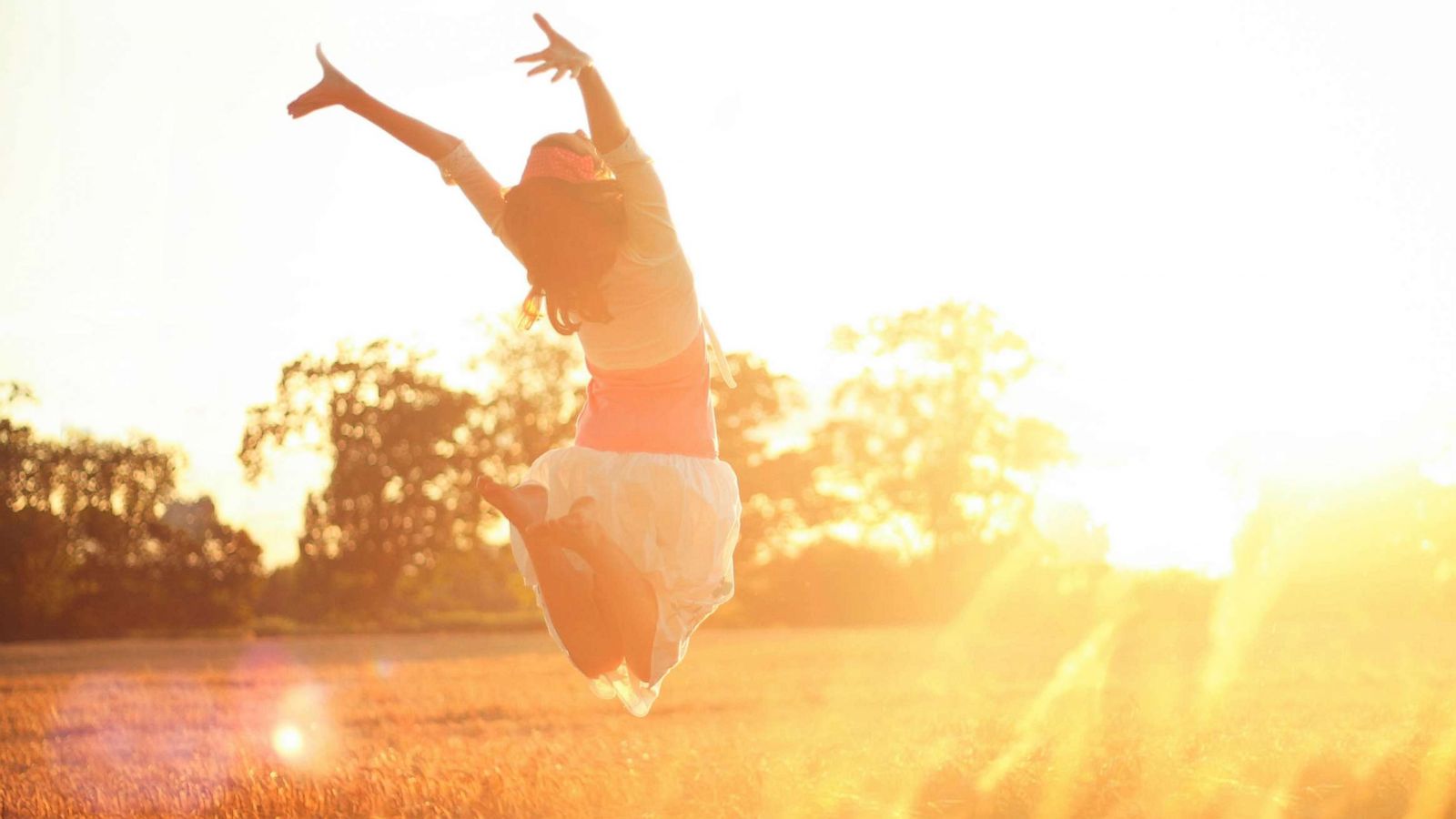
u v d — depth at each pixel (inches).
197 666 1621.6
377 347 3019.2
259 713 940.0
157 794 489.1
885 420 3073.3
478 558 3085.6
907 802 442.3
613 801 466.6
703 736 669.3
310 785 487.5
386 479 2994.6
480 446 3009.4
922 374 3034.0
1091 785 456.8
